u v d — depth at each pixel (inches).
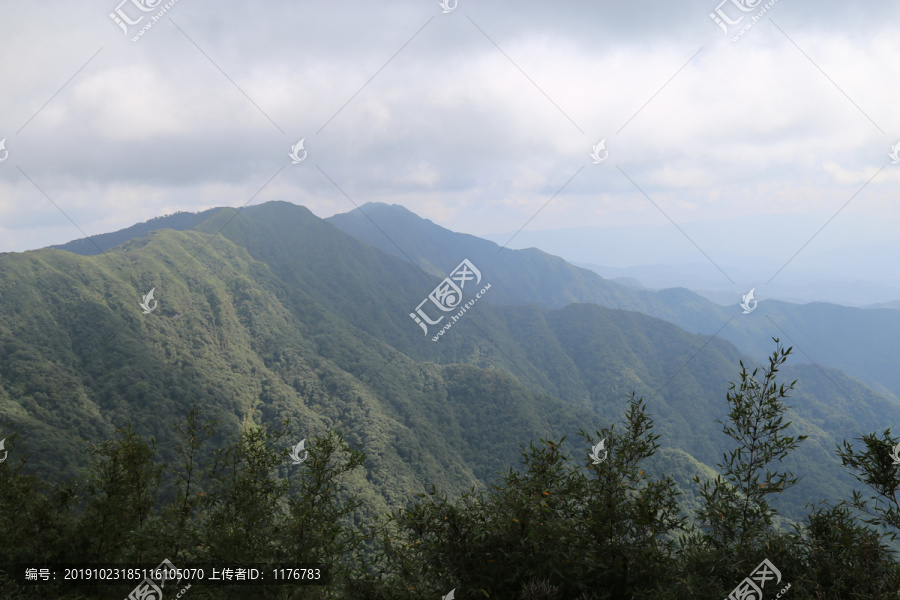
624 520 141.8
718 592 128.6
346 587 139.7
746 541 139.4
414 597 133.0
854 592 126.1
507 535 135.3
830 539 139.0
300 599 145.3
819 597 124.8
